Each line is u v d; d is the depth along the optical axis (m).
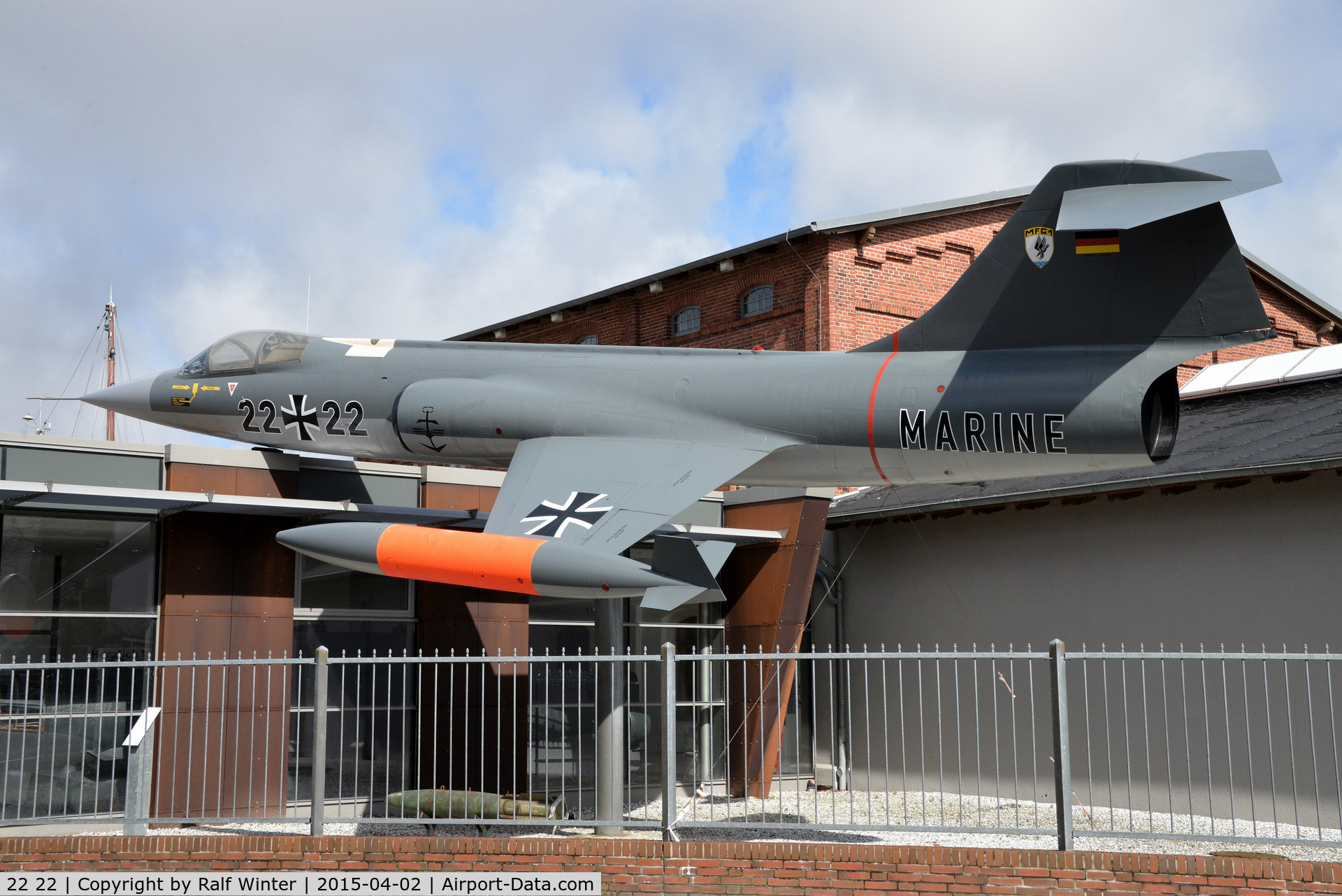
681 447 12.31
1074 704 15.67
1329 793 12.79
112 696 12.78
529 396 13.32
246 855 9.15
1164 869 8.07
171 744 12.70
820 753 18.86
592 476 12.22
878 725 18.22
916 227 23.42
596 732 11.88
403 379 14.20
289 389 14.73
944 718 17.27
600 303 27.19
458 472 15.52
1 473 12.44
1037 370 10.95
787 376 12.26
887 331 22.73
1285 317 28.14
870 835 12.16
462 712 14.67
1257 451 13.98
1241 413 17.03
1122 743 15.01
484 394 13.51
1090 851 8.27
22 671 12.31
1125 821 13.62
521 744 15.01
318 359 14.76
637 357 13.27
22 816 12.02
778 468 12.45
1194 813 14.09
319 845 9.09
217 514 13.41
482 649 14.91
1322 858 10.85
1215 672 14.12
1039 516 16.38
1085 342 10.93
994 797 16.38
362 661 9.48
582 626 16.25
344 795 13.87
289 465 14.47
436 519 14.09
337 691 14.12
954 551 17.52
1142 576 15.04
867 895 8.45
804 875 8.57
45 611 12.51
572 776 15.59
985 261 11.39
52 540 12.70
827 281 22.06
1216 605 14.17
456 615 14.82
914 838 11.86
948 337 11.61
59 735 12.39
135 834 9.95
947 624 17.44
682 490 11.66
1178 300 10.52
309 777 13.80
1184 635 14.47
